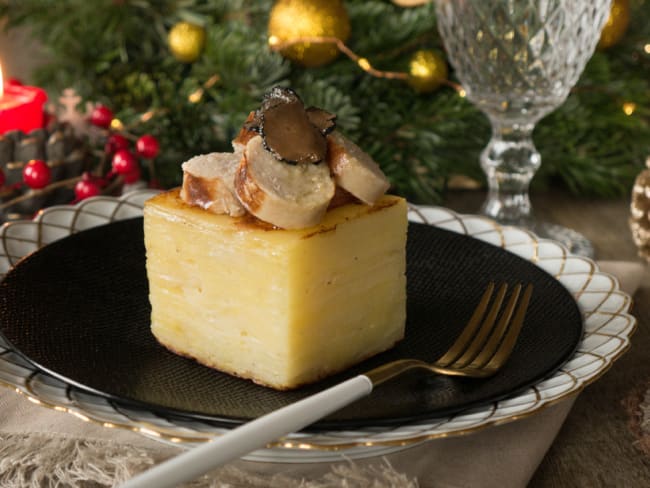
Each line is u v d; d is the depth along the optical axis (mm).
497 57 812
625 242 860
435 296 690
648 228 786
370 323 643
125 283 686
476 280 700
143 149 836
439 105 913
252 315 620
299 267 607
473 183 967
